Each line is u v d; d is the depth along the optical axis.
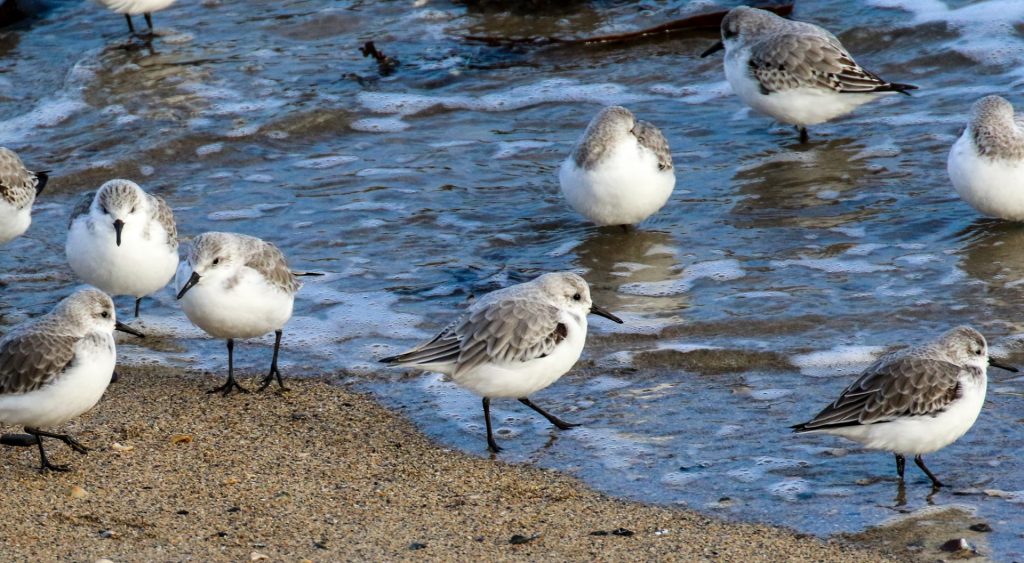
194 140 19.30
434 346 10.91
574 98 20.52
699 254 15.30
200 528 9.40
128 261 13.27
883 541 9.29
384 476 10.54
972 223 15.65
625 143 15.17
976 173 15.02
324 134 19.70
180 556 8.85
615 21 23.27
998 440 10.77
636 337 13.22
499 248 15.75
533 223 16.45
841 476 10.37
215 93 20.94
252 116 20.09
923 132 18.36
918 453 10.06
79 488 10.05
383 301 14.41
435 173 18.08
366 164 18.55
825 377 12.19
